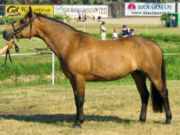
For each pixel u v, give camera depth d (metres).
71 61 11.77
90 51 11.80
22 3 101.31
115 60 11.81
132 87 19.19
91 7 79.75
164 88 12.13
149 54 11.90
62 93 17.66
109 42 12.04
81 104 11.93
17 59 25.38
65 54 11.88
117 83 20.84
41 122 12.92
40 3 102.62
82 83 11.85
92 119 13.21
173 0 107.38
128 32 38.03
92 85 20.06
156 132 11.70
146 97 12.67
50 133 11.61
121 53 11.86
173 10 80.06
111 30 49.00
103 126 12.27
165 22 60.31
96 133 11.55
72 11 78.19
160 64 12.05
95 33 43.47
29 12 12.00
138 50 11.91
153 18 79.38
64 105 15.40
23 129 12.07
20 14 76.06
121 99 16.39
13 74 21.92
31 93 17.72
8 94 17.56
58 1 106.06
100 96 17.02
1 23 60.38
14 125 12.51
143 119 12.75
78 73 11.80
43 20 12.02
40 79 21.16
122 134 11.48
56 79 21.16
